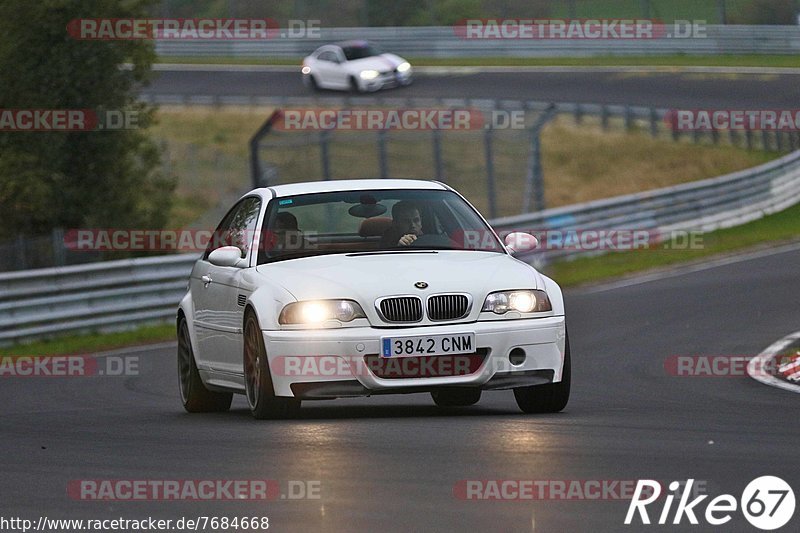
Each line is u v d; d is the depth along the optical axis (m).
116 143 94.50
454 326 27.33
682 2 199.88
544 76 171.25
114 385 43.19
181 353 34.44
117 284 66.44
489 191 92.62
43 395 40.69
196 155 146.25
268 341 27.48
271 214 31.12
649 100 154.50
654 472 20.36
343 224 30.92
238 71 189.88
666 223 99.44
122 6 93.12
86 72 91.50
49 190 88.88
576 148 146.50
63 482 21.16
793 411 29.11
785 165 120.38
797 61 175.00
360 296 27.39
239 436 25.61
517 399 29.59
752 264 80.31
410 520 17.25
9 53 90.00
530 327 27.75
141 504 19.00
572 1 197.75
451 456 22.11
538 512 17.61
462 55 190.50
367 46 169.38
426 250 30.22
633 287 72.12
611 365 42.12
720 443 23.55
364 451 22.89
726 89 158.12
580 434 24.72
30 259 78.00
